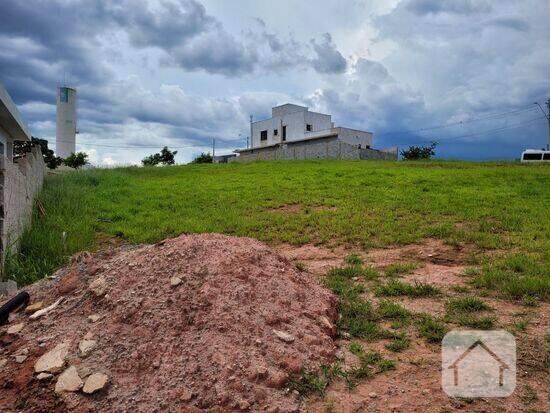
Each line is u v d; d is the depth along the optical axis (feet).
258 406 9.82
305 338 12.33
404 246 27.48
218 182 58.65
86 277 15.69
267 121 166.40
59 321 13.43
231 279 13.57
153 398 9.97
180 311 12.46
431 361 11.93
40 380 10.79
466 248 26.12
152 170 76.18
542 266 20.21
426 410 9.82
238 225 34.81
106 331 12.32
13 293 17.30
